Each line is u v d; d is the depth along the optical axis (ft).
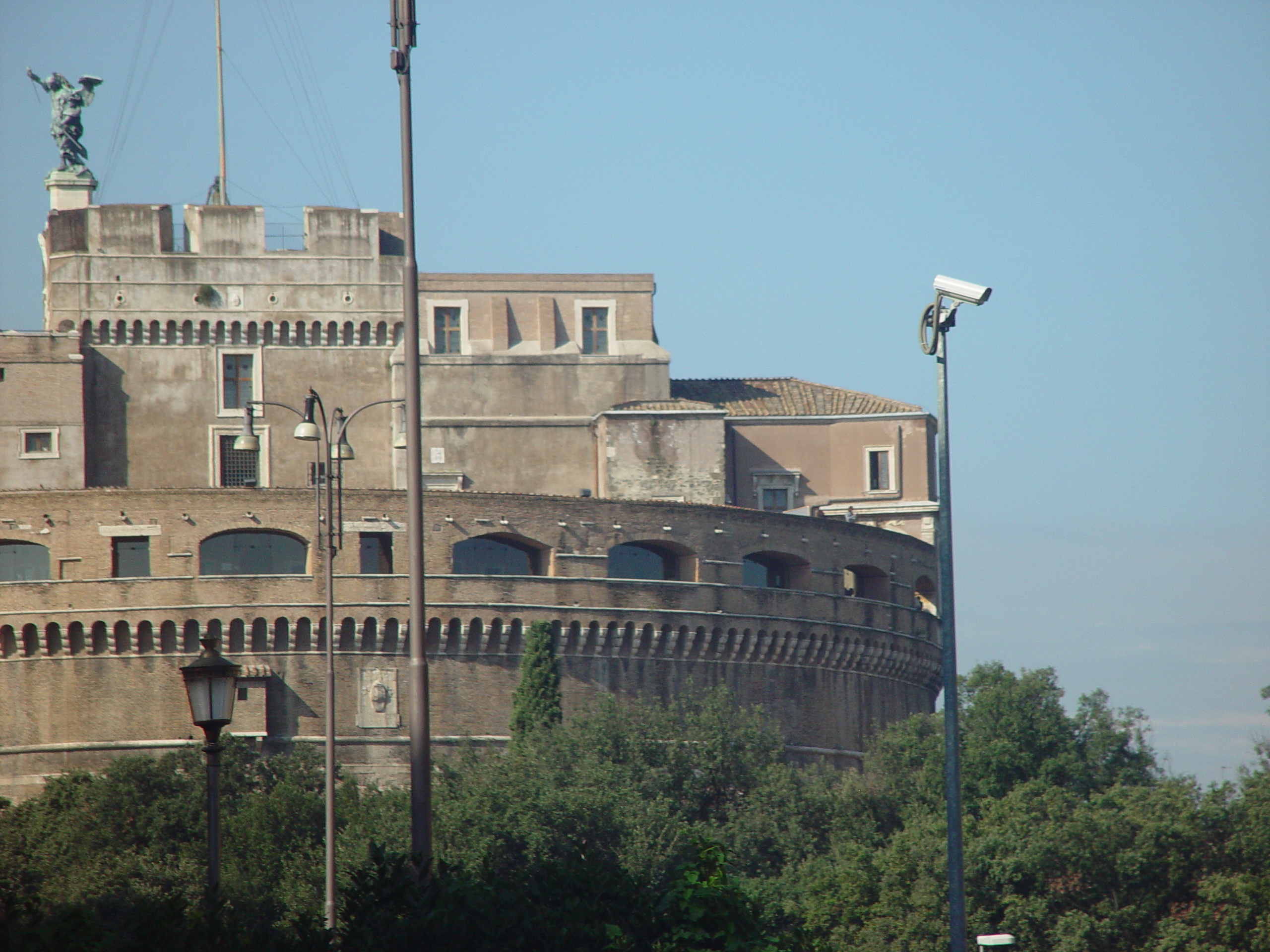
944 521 518.78
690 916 394.32
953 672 511.81
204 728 412.57
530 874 405.18
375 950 362.94
